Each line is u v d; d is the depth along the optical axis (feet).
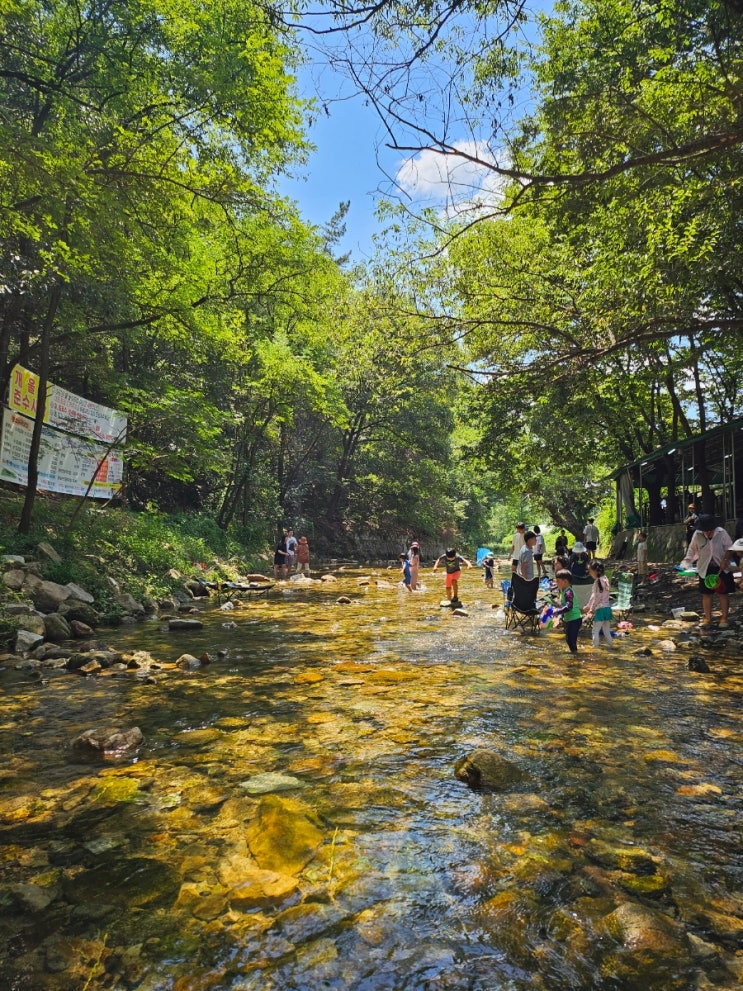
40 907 7.48
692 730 14.65
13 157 26.02
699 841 9.17
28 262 27.02
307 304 63.31
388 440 126.93
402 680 20.06
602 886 7.93
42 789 11.14
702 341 45.11
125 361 57.98
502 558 142.92
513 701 17.37
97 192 29.89
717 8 22.98
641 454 84.64
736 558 41.24
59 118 34.81
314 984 6.13
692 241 26.30
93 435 48.75
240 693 18.24
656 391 71.10
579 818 9.96
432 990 6.03
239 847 9.00
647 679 20.21
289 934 6.97
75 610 30.37
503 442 63.26
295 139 42.39
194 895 7.76
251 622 34.65
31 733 14.38
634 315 30.68
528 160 21.26
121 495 60.39
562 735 14.28
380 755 12.96
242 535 84.28
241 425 79.30
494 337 38.01
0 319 39.99
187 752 13.14
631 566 60.08
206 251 53.83
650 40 29.89
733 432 52.26
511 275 41.50
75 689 18.63
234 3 35.60
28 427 40.47
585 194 27.30
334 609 41.68
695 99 25.40
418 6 12.82
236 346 68.59
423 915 7.33
